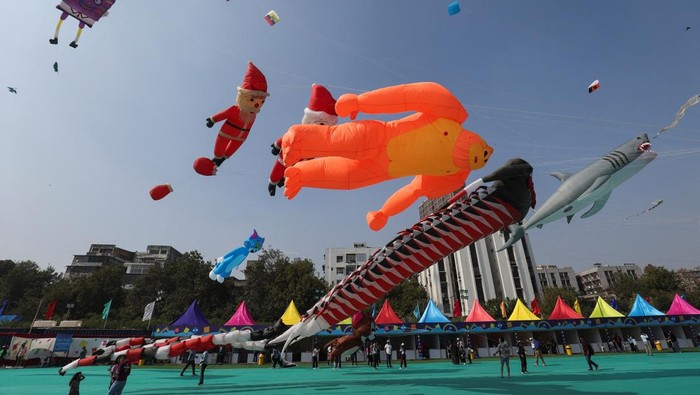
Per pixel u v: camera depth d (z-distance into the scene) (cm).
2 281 5897
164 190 789
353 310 1024
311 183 733
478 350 3098
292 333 1104
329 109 791
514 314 3278
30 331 2862
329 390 1099
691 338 3412
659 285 6078
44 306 5072
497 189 882
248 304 4691
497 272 6925
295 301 4459
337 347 1077
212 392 1115
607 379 1205
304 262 4862
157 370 2181
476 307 3250
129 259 9381
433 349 3028
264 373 1873
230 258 1402
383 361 2819
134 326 4119
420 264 951
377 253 1007
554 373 1502
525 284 6688
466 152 699
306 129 695
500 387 1086
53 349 2528
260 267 4881
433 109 705
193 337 1248
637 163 585
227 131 763
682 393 893
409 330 2852
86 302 5172
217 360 2705
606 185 600
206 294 4844
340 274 8062
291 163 705
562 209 624
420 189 870
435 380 1343
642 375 1294
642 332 3347
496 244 7031
